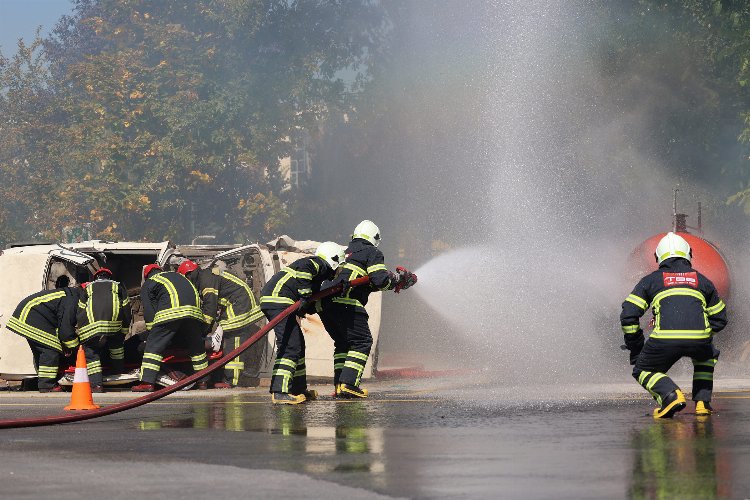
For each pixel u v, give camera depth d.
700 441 13.63
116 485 10.81
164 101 66.31
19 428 16.22
